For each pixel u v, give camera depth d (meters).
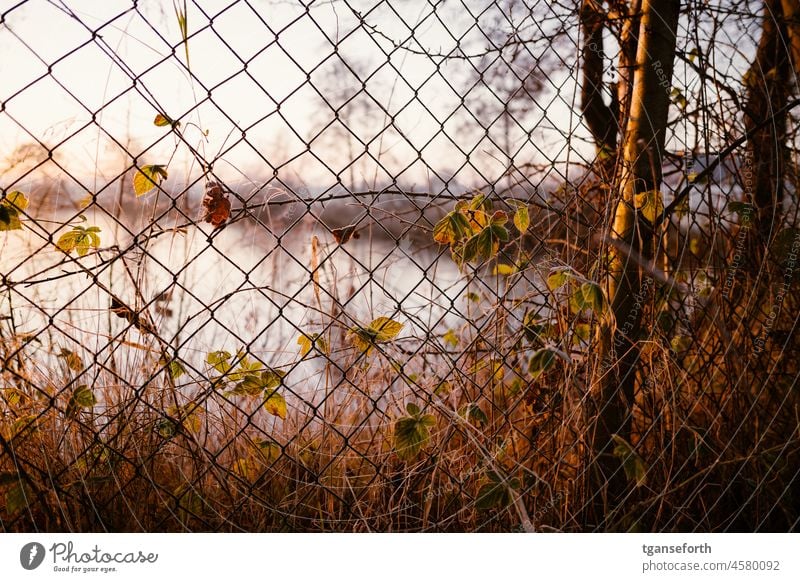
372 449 1.55
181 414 1.25
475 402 1.45
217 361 1.36
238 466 1.38
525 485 1.48
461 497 1.45
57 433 1.23
